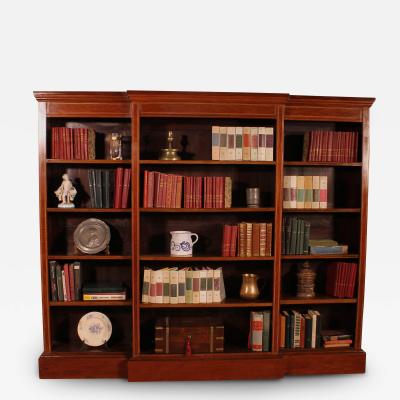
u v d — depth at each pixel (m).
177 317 4.47
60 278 4.26
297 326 4.39
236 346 4.44
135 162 4.12
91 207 4.29
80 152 4.20
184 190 4.22
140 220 4.54
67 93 4.10
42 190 4.17
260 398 3.90
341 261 4.62
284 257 4.30
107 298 4.28
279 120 4.18
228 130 4.20
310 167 4.66
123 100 4.15
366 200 4.32
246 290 4.36
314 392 4.01
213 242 4.59
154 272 4.21
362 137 4.31
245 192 4.57
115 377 4.25
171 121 4.51
